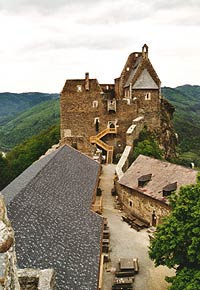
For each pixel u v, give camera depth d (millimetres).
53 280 12969
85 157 44750
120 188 46562
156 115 72688
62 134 72375
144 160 46781
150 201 39469
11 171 69188
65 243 18828
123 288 26891
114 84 82188
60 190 26375
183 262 23422
